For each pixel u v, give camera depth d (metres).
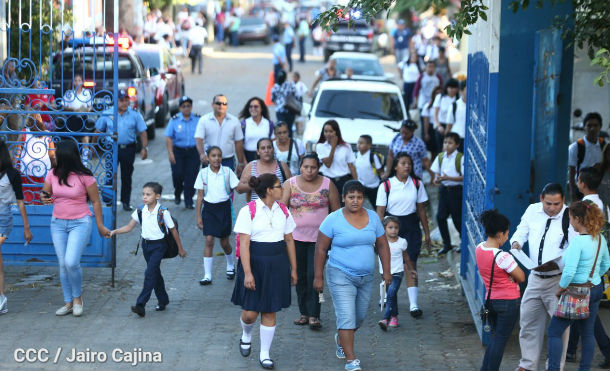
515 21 14.95
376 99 29.31
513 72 14.98
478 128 16.05
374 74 46.25
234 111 45.19
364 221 13.24
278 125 19.80
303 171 15.17
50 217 17.83
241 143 23.14
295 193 15.23
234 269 18.94
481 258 12.51
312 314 15.52
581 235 12.19
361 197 13.09
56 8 26.47
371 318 16.42
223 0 100.94
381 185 16.78
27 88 17.91
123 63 34.81
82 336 14.91
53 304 16.73
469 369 13.64
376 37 81.56
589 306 12.51
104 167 18.25
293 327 15.74
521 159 15.14
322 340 15.05
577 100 25.00
